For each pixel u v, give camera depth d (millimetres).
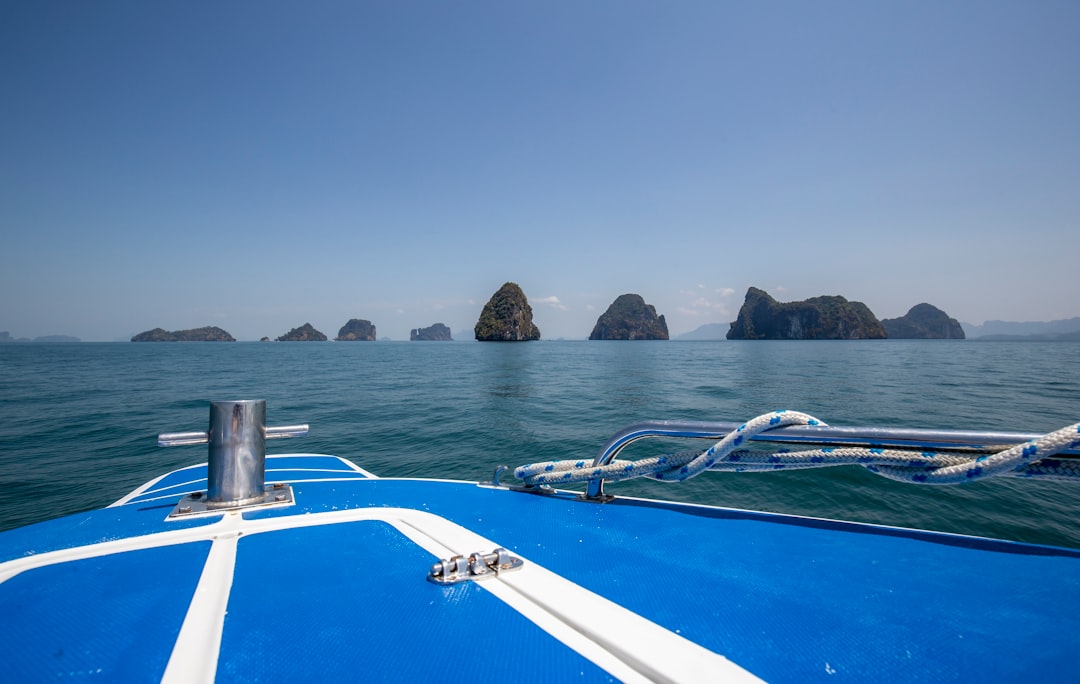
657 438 7715
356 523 1663
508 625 1049
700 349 62125
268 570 1310
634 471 1852
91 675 882
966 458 1384
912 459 1427
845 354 41875
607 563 1368
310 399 13594
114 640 989
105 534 1554
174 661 919
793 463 1589
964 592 1188
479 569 1276
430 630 1026
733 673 883
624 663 924
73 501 5160
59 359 39000
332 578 1264
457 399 13445
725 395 13398
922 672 896
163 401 13094
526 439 7887
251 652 951
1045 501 4457
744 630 1028
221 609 1106
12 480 5875
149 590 1198
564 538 1570
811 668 904
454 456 6844
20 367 28438
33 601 1141
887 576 1275
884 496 4672
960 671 900
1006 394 12820
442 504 1929
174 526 1624
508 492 2115
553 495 2076
